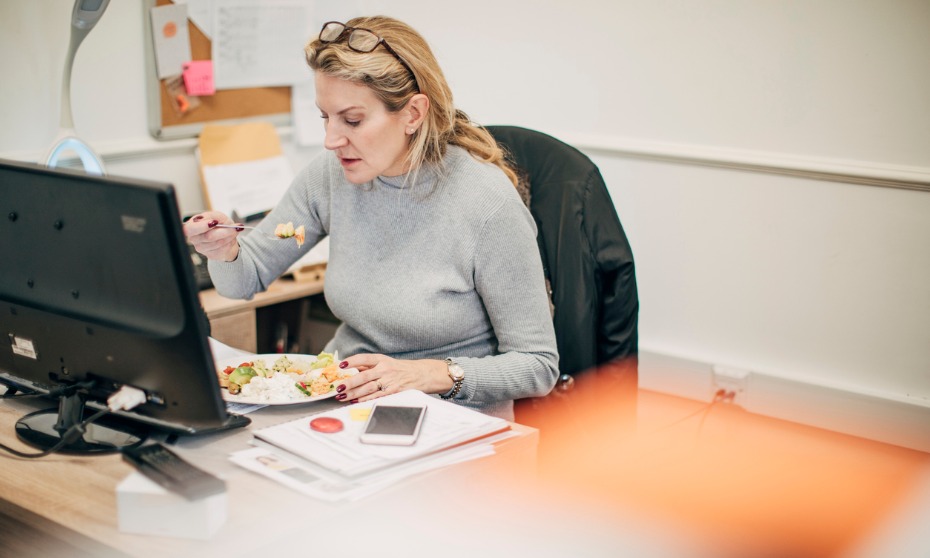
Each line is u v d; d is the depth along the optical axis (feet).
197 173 9.39
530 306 5.38
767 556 6.88
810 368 9.43
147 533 3.45
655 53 9.56
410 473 3.92
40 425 4.37
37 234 3.97
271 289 8.38
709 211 9.61
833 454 8.86
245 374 4.92
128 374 3.99
